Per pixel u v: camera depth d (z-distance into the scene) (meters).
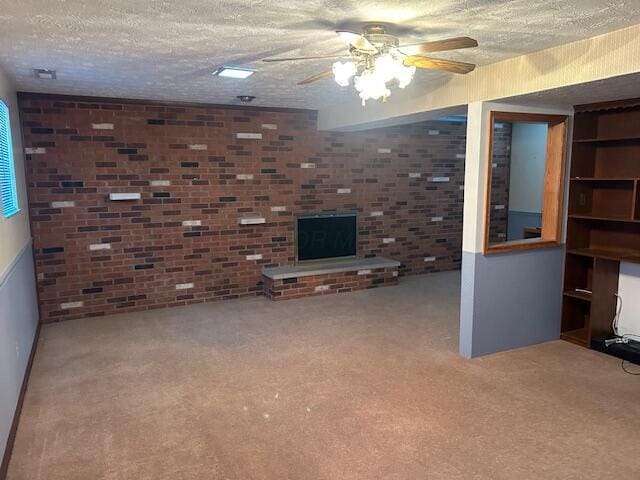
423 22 2.53
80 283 5.14
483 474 2.46
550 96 3.46
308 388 3.45
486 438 2.79
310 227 6.31
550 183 4.33
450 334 4.59
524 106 3.91
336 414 3.08
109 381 3.59
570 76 2.98
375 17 2.44
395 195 6.90
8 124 3.79
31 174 4.80
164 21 2.50
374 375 3.66
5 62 3.41
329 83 4.26
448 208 7.37
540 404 3.20
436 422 2.97
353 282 6.27
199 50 3.10
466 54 3.25
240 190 5.82
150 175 5.34
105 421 3.01
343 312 5.31
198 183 5.59
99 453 2.67
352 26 2.57
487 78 3.60
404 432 2.86
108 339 4.49
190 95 4.92
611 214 4.30
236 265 5.91
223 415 3.08
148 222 5.39
